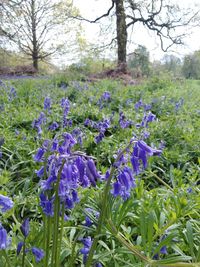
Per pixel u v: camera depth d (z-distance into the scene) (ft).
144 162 6.32
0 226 5.27
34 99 31.09
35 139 17.89
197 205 8.73
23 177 14.20
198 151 18.62
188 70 116.37
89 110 25.30
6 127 21.22
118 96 33.47
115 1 77.61
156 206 9.61
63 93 34.58
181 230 8.78
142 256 6.63
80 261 8.20
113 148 17.24
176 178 14.03
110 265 8.19
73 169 5.73
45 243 6.94
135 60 89.30
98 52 80.18
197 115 28.30
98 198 7.88
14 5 78.38
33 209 11.12
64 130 19.72
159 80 51.01
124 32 77.56
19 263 7.16
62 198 5.89
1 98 30.35
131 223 10.07
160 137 20.43
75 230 8.87
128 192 6.21
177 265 6.36
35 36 108.06
